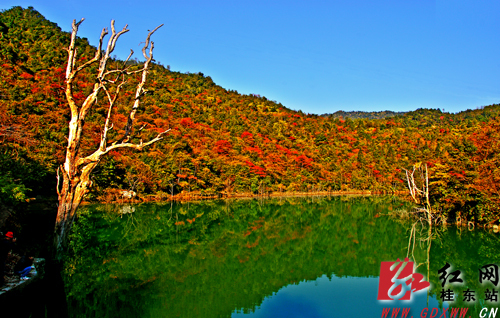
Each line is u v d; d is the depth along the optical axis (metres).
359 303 12.04
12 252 12.14
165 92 122.94
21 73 70.81
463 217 28.41
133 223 28.09
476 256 18.64
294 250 21.14
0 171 17.27
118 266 15.51
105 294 11.95
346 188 84.69
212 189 61.41
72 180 13.10
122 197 44.47
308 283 14.48
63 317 9.70
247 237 25.08
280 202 56.75
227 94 169.50
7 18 100.50
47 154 35.22
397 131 132.50
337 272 16.31
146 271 15.10
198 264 17.03
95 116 61.66
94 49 106.75
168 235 24.09
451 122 157.25
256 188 68.06
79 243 19.42
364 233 27.30
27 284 9.70
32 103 51.97
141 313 10.58
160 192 52.59
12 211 14.78
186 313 10.80
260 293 13.14
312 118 160.88
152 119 83.94
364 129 146.00
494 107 162.75
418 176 34.97
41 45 92.31
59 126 46.59
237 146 83.88
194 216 35.09
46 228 21.88
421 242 22.88
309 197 71.12
